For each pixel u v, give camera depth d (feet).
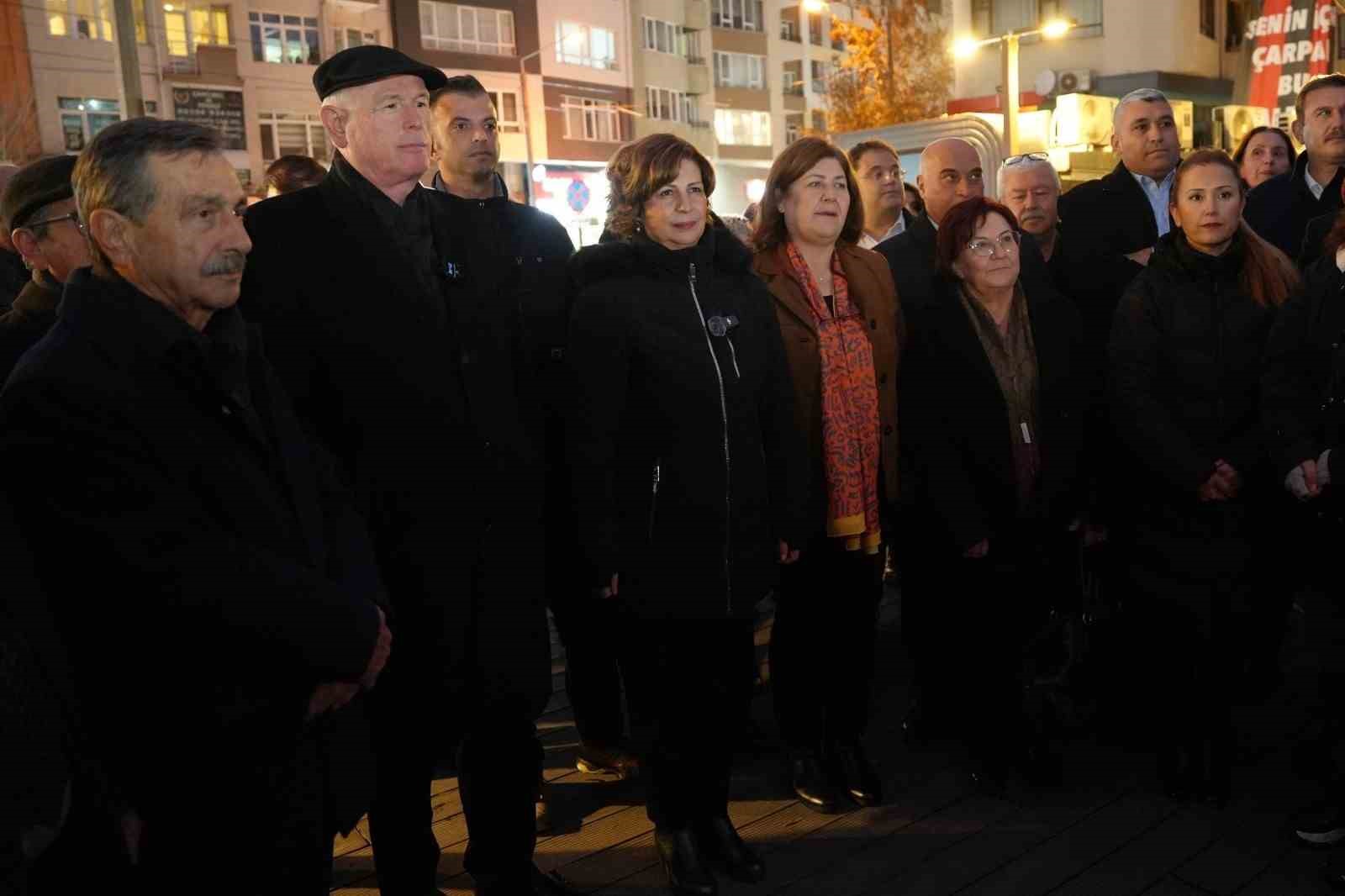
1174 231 10.53
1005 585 10.34
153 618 5.29
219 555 5.29
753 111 127.44
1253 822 9.56
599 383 8.48
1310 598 9.97
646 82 113.29
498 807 8.06
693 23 119.55
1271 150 16.85
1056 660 12.62
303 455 6.29
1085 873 8.88
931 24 86.33
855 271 10.07
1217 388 10.10
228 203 5.76
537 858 9.52
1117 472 10.98
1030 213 13.85
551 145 103.65
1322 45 33.94
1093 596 11.95
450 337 7.72
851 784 10.21
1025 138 42.73
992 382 10.00
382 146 7.47
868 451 9.88
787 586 10.09
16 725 4.18
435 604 7.54
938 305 10.19
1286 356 9.66
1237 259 10.34
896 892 8.75
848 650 10.16
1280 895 8.48
